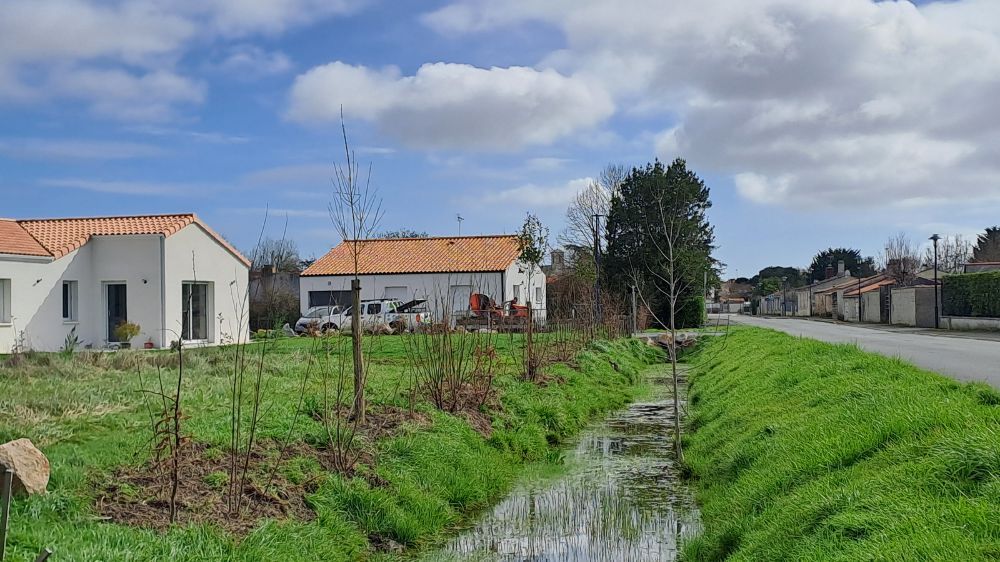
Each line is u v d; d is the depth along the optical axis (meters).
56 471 7.04
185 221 27.14
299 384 13.19
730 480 9.54
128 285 26.12
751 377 15.46
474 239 44.38
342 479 8.62
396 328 30.20
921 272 71.31
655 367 28.31
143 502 6.93
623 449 13.67
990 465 5.79
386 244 44.84
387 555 8.01
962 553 4.70
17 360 14.40
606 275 48.62
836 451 7.59
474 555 8.23
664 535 8.79
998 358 19.17
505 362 18.56
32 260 23.88
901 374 10.66
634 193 49.44
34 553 5.38
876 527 5.52
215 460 8.21
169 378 13.45
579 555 8.20
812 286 95.62
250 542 6.66
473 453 11.27
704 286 46.03
